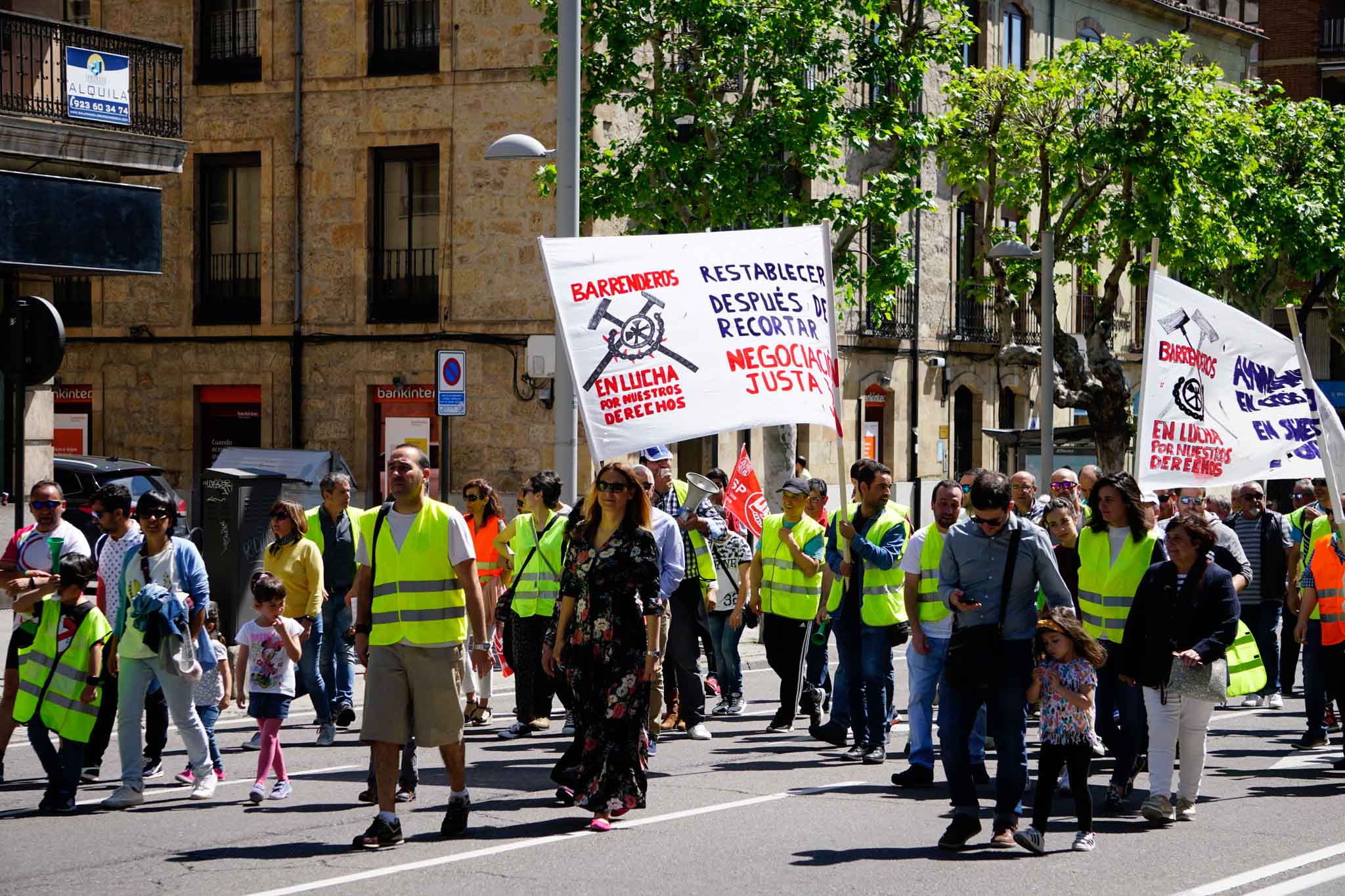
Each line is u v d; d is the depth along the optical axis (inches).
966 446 1884.8
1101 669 517.7
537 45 1355.8
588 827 458.0
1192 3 2257.6
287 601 619.5
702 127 1129.4
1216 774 574.6
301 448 1441.9
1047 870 408.2
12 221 990.4
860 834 452.4
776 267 595.8
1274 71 2706.7
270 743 499.8
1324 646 606.5
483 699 676.7
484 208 1379.2
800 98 1102.4
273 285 1448.1
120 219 1057.5
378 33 1416.1
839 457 597.3
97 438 1508.4
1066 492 636.1
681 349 576.1
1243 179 1464.1
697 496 707.4
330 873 396.8
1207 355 641.0
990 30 1830.7
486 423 1384.1
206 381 1470.2
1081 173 1478.8
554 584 631.2
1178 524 472.7
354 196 1421.0
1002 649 433.7
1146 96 1387.8
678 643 638.5
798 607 640.4
